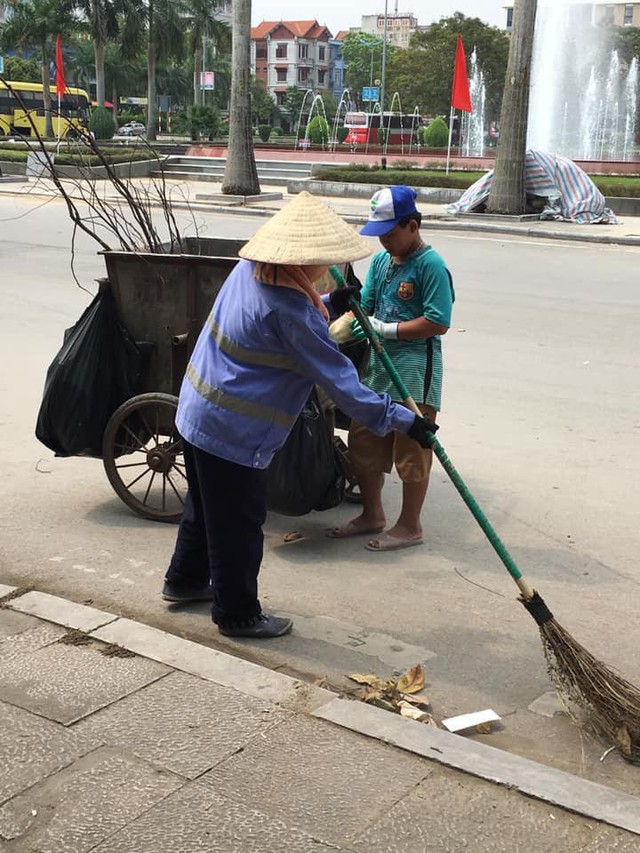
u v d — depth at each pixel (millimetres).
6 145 33375
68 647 3439
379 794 2686
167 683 3215
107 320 4801
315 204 3350
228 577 3643
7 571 4336
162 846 2492
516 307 10672
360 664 3600
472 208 19109
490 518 5031
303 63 121500
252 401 3416
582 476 5613
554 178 19000
